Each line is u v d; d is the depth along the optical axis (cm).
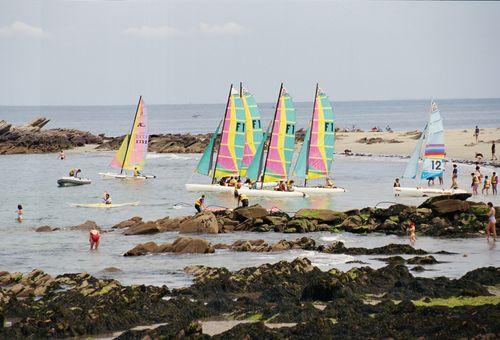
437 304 12712
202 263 17688
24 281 15275
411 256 18088
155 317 12506
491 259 17462
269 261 17725
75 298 13375
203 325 12156
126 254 18888
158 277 16125
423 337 10525
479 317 11025
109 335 11844
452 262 17150
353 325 11125
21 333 11744
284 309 12531
